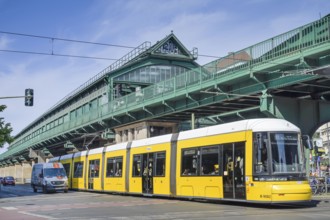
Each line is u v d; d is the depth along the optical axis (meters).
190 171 21.44
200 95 34.56
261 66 26.95
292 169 17.61
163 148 23.91
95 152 33.75
